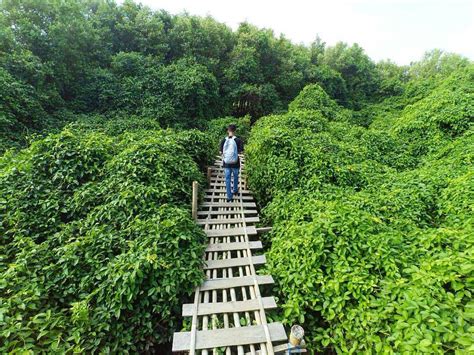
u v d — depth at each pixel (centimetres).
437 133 853
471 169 543
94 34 1552
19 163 529
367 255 346
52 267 364
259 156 752
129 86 1468
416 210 464
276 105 2188
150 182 537
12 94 945
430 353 210
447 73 2238
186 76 1550
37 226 447
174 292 355
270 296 384
